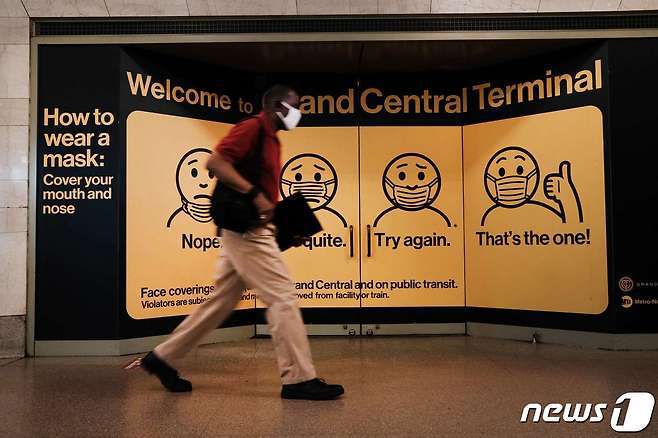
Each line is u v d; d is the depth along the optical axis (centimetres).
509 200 618
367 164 652
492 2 561
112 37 560
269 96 383
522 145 612
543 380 434
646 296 552
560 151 587
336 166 651
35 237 551
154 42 561
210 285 610
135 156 566
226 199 364
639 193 556
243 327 635
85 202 554
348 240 647
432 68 647
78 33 564
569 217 580
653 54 562
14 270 547
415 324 645
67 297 549
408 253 648
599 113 564
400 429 322
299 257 646
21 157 553
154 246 573
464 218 650
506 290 617
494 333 625
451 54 604
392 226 649
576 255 575
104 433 320
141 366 405
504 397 387
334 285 645
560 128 588
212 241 613
